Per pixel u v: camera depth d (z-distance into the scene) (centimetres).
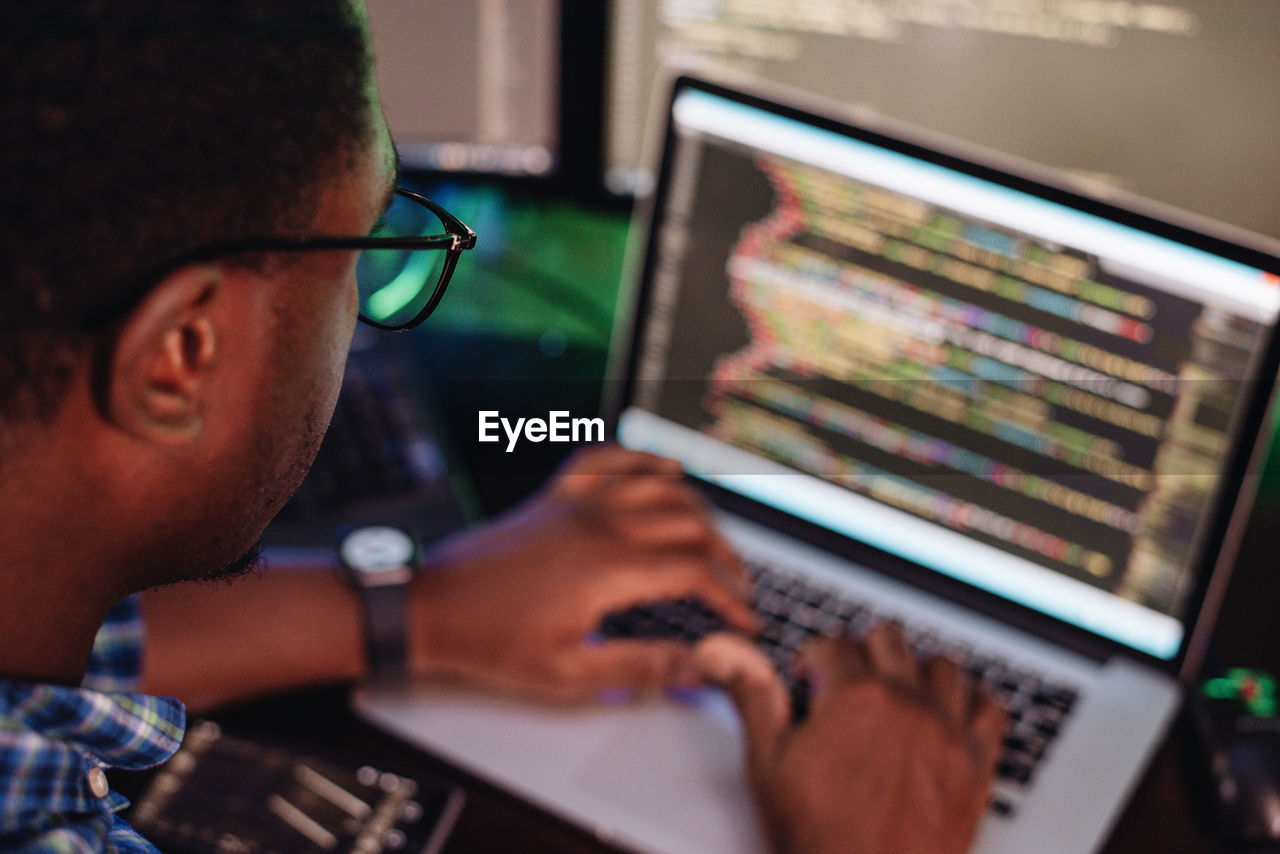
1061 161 84
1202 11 76
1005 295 75
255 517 36
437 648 73
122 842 38
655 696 71
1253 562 85
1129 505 74
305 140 31
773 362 83
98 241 28
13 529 31
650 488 81
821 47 86
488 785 65
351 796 62
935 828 59
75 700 35
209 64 29
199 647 70
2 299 27
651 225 85
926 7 82
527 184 98
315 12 31
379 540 76
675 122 82
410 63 92
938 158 74
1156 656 73
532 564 75
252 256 31
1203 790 65
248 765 63
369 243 32
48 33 27
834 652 71
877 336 79
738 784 65
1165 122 80
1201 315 70
